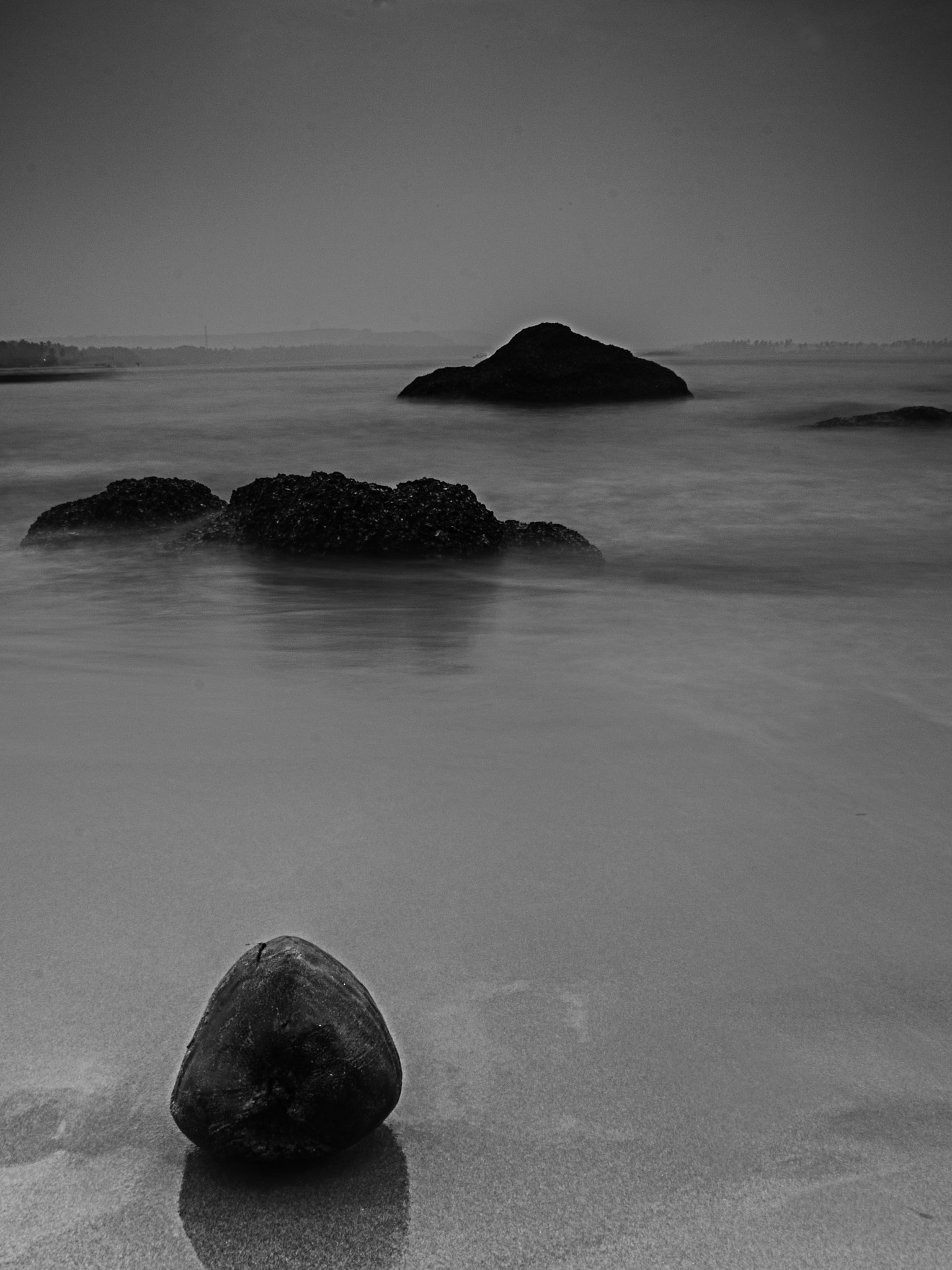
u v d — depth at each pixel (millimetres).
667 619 6449
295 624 6219
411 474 15617
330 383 45000
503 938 2334
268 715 4070
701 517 12039
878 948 2352
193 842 2793
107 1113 1725
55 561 8750
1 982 2100
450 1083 1828
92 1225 1506
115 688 4520
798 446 18578
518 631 6035
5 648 5508
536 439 19547
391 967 2197
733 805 3221
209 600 7105
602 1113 1762
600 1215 1546
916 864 2820
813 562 9141
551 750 3709
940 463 16453
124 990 2074
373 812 3043
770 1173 1635
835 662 5273
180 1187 1577
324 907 2453
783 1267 1460
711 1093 1824
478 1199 1570
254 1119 1569
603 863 2750
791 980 2201
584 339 27234
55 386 44156
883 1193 1596
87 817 2955
